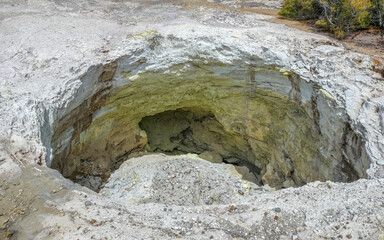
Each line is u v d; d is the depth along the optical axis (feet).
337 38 36.47
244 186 34.60
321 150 29.73
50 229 15.89
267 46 33.06
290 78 32.22
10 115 22.56
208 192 33.37
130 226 16.71
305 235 16.33
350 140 25.90
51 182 18.90
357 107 25.96
